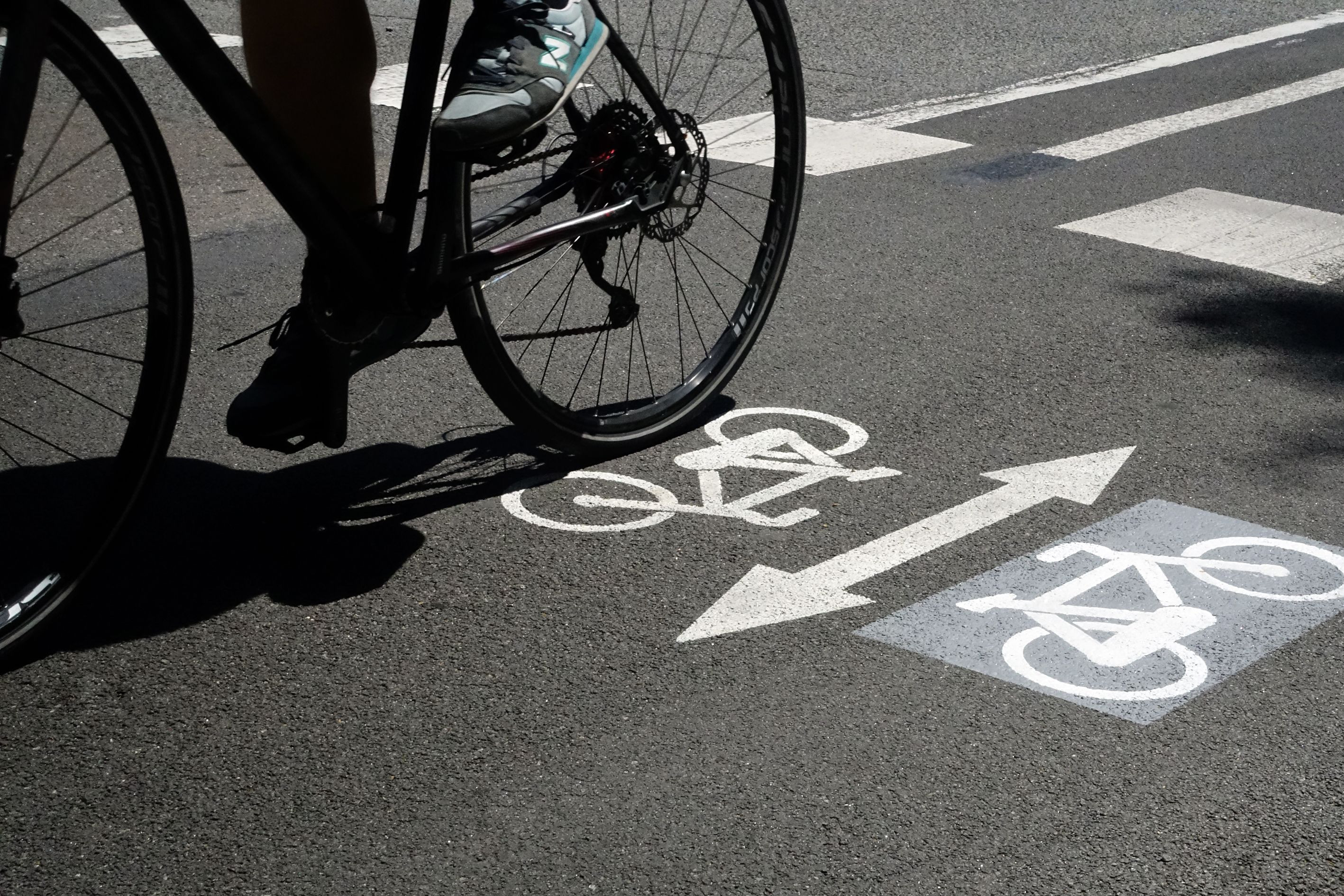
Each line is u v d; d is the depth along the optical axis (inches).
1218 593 133.0
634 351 186.9
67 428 157.6
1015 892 96.0
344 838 101.2
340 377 134.3
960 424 168.4
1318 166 275.4
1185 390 178.4
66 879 97.1
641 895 95.8
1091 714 115.1
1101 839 101.2
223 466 155.6
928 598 131.8
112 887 96.4
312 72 128.1
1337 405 174.4
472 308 142.0
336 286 129.5
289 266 217.6
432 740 111.7
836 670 120.7
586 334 173.5
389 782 106.8
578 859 99.0
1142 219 245.3
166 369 127.1
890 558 138.6
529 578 134.5
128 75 120.3
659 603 130.6
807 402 174.4
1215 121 305.7
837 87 328.2
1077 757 109.8
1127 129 299.1
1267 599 132.0
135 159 122.0
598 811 103.7
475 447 161.8
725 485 153.3
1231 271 221.5
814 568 136.8
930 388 178.4
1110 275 219.5
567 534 142.6
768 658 122.4
